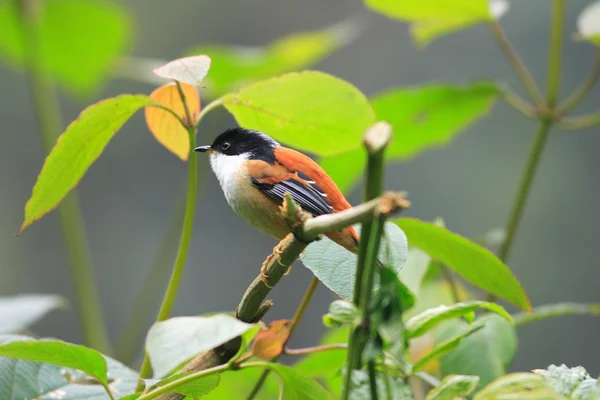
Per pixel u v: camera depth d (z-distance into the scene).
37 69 11.66
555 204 21.20
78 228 10.05
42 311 7.79
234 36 25.38
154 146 23.58
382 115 9.06
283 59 10.74
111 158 23.39
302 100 5.86
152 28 25.05
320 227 4.21
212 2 24.83
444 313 4.72
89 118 5.32
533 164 8.60
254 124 6.05
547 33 21.36
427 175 21.34
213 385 4.81
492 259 5.64
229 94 5.78
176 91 5.96
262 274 5.10
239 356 4.68
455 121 9.25
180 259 5.70
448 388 4.32
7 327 7.54
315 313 20.81
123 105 5.37
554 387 4.23
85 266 10.02
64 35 13.48
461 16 9.02
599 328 18.22
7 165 23.95
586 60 21.56
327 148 6.18
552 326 18.30
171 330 3.76
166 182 23.44
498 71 21.83
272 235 8.98
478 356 5.74
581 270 20.22
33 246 23.22
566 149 21.62
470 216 20.94
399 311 3.68
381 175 3.56
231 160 9.06
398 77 23.14
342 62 23.73
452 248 5.72
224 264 22.09
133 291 22.50
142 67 11.65
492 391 4.02
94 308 9.95
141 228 23.17
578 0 21.17
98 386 5.34
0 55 14.01
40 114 11.45
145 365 5.52
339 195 8.41
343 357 6.87
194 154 5.68
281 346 5.46
